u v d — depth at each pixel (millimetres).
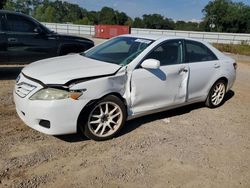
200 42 6176
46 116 4109
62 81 4156
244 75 12688
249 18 88875
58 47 8711
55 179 3617
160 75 5188
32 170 3756
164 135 5035
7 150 4168
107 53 5383
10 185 3438
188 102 5957
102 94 4438
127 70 4758
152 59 4859
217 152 4609
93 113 4496
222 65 6480
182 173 3963
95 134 4555
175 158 4316
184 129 5363
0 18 7754
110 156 4227
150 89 5086
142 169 3969
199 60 6047
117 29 41625
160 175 3875
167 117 5887
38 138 4590
